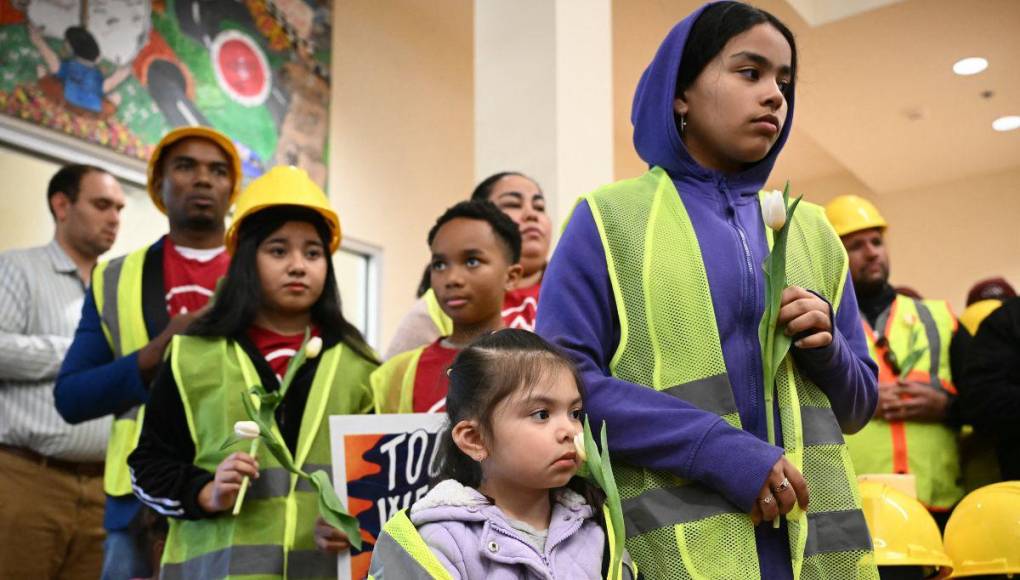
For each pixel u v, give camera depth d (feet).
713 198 5.58
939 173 29.27
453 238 7.89
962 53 21.93
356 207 20.93
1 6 14.82
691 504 4.89
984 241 29.17
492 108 14.48
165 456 7.39
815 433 5.17
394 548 4.73
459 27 24.04
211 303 7.97
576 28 14.49
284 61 19.58
